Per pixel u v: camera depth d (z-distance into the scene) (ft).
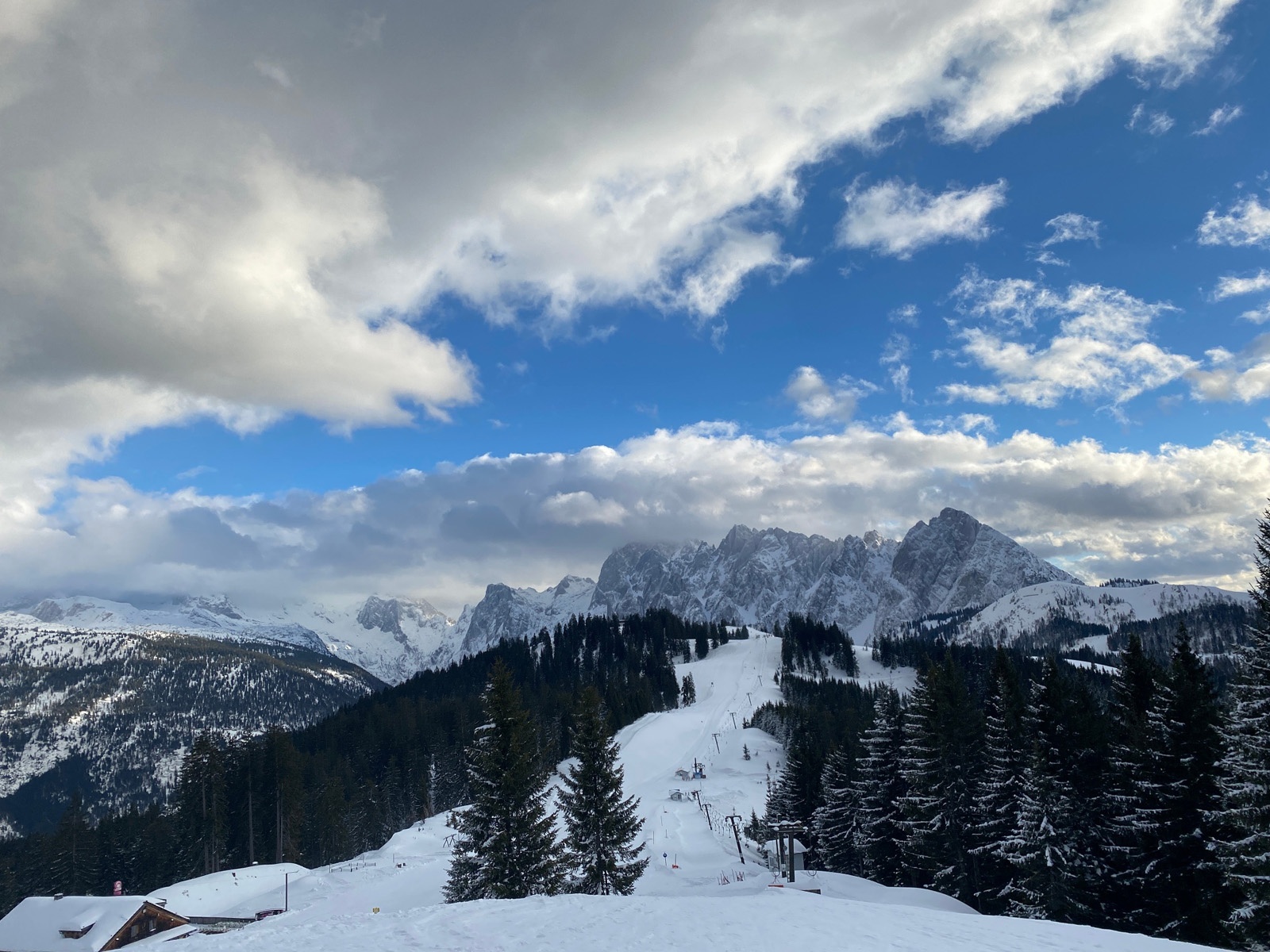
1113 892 118.73
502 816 129.90
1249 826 92.12
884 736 178.91
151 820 375.45
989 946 60.95
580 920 69.56
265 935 65.10
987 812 140.46
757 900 82.02
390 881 231.30
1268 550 100.22
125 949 186.09
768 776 418.92
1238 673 99.71
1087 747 122.52
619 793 143.54
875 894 138.72
